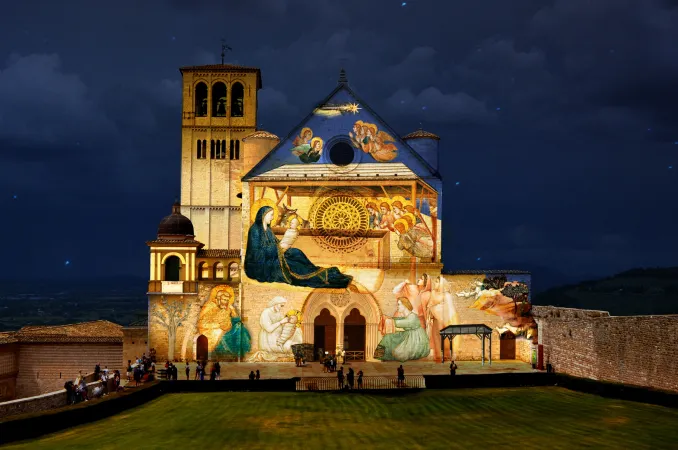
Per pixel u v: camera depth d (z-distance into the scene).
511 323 86.19
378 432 51.53
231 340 85.44
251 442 48.78
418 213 86.62
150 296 85.50
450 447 46.34
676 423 49.81
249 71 125.50
